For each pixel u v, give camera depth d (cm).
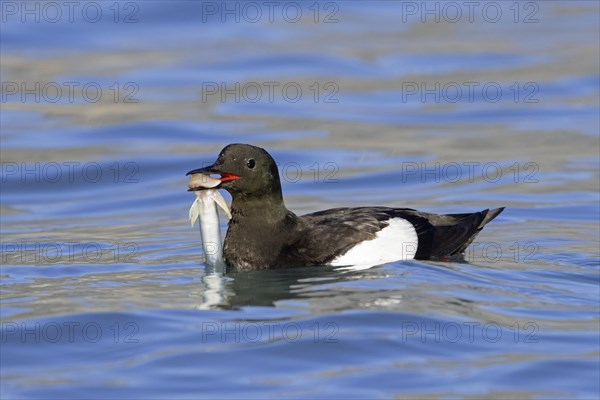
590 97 2461
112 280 1339
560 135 2206
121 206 1877
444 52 2806
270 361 1062
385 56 2775
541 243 1513
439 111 2400
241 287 1288
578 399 973
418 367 1044
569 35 2925
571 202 1784
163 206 1873
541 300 1225
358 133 2245
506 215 1714
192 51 2795
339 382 1013
